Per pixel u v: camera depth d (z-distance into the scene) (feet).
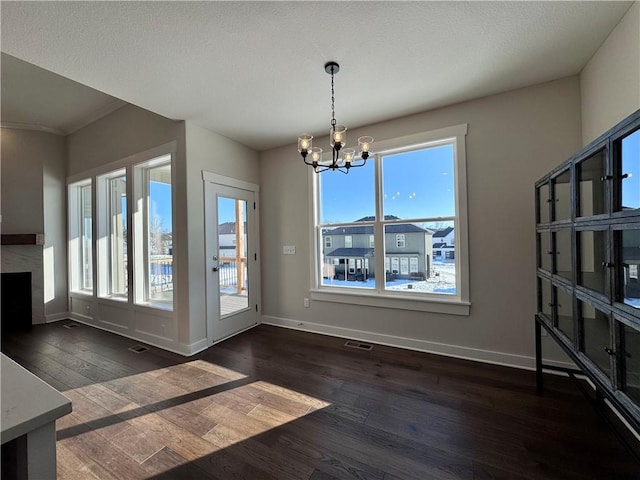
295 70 7.05
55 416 2.06
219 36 5.79
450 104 8.90
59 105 11.91
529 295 8.07
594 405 5.23
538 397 6.70
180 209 9.87
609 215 3.94
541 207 7.00
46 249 13.93
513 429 5.62
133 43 5.93
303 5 5.05
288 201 12.34
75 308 14.14
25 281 13.65
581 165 4.88
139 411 6.40
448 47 6.28
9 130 13.42
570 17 5.45
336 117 9.74
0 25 5.24
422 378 7.70
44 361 9.18
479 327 8.70
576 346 5.02
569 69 7.20
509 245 8.26
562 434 5.46
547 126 7.75
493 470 4.67
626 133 3.59
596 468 4.67
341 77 7.38
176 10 5.07
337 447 5.24
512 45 6.25
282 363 8.79
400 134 9.73
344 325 11.07
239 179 11.93
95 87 7.71
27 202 13.69
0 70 9.52
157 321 10.62
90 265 14.25
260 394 7.04
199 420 6.06
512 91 8.13
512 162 8.17
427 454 5.04
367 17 5.37
